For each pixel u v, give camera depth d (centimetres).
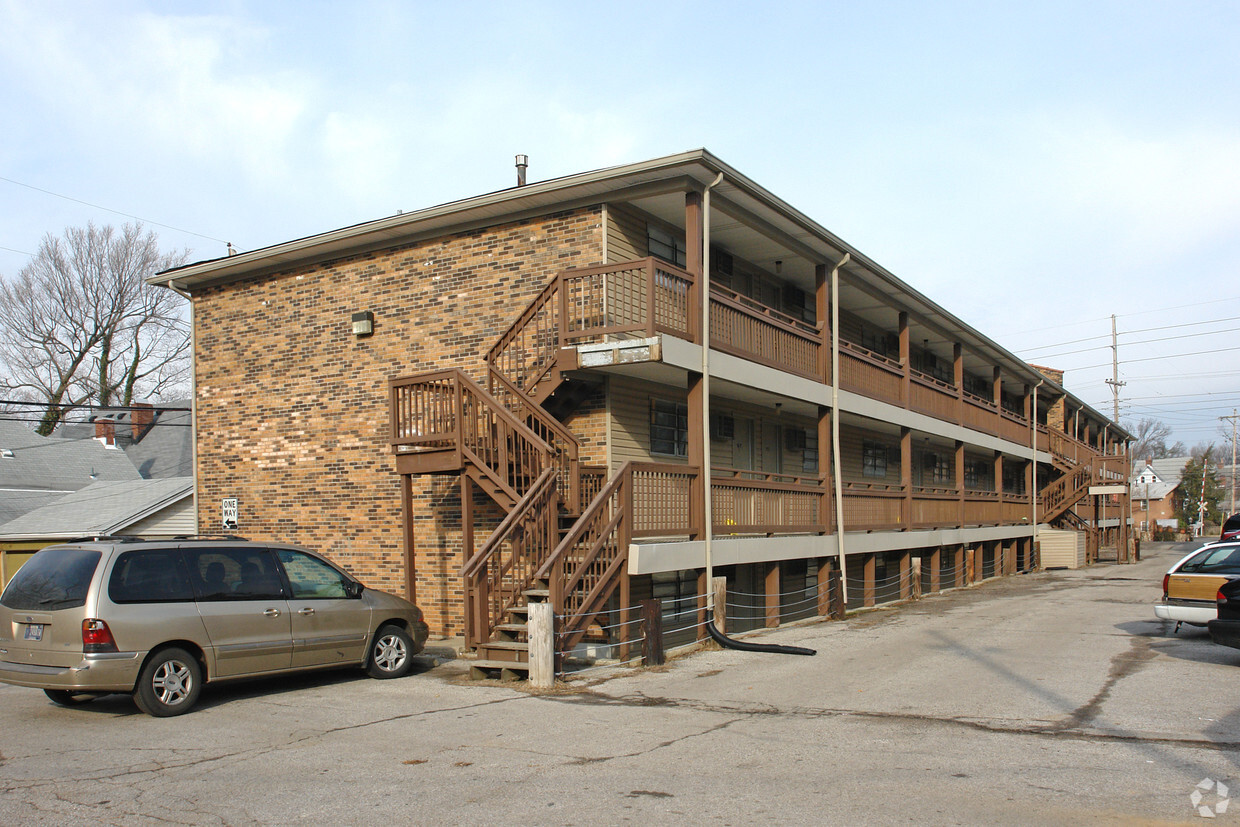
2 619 929
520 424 1244
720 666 1176
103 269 3894
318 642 1044
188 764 721
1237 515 2667
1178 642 1361
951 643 1364
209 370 1889
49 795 641
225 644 960
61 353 3894
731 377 1462
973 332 2573
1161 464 10238
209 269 1820
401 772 685
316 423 1730
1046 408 4041
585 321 1334
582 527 1152
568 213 1458
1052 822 552
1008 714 864
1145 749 724
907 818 562
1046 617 1731
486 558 1133
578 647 1283
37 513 2497
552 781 655
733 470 1509
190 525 2331
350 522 1678
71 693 995
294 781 667
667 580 1555
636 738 784
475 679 1102
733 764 695
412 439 1357
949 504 2477
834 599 1780
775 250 1766
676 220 1567
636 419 1471
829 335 1809
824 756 716
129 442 3716
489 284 1530
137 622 899
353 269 1697
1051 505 3569
